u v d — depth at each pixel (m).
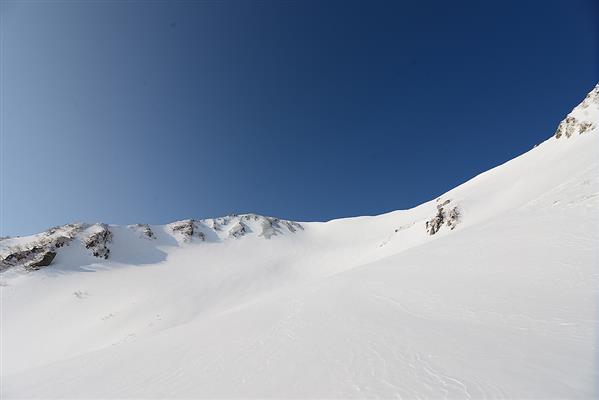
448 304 11.67
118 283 65.19
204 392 8.77
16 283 62.00
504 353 6.99
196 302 56.03
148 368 12.76
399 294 14.80
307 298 19.44
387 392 6.34
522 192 46.38
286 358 9.88
